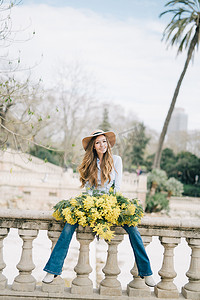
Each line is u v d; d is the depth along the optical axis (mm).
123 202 3486
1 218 3656
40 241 9148
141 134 46531
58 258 3453
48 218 3639
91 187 3697
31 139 5520
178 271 6926
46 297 3609
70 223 3365
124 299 3645
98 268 6840
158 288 3752
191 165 41531
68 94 38062
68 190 22578
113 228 3660
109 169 3639
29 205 20547
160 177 23547
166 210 21406
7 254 7410
